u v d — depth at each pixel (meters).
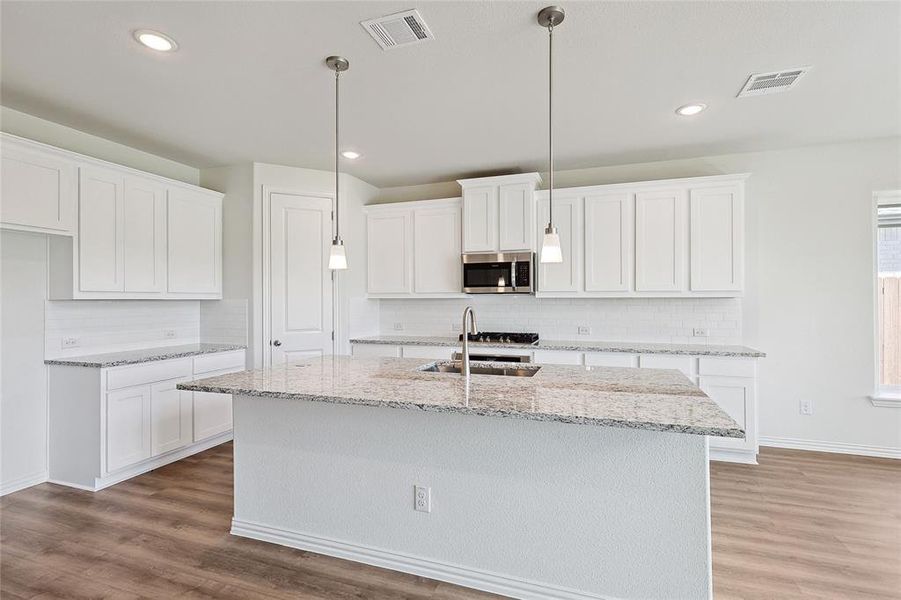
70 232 3.12
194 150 3.86
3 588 2.05
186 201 3.95
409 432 2.19
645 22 2.10
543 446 1.97
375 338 4.70
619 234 4.01
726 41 2.25
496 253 4.30
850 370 3.74
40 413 3.21
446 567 2.12
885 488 3.04
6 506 2.85
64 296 3.20
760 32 2.17
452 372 2.80
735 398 3.54
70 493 3.05
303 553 2.35
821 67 2.50
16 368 3.09
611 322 4.33
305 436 2.39
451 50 2.34
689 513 1.79
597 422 1.54
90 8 1.98
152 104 2.96
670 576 1.81
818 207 3.80
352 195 4.70
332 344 4.48
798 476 3.26
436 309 4.92
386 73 2.57
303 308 4.38
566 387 2.05
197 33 2.18
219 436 4.08
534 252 4.24
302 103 2.96
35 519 2.69
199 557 2.31
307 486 2.39
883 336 3.81
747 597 1.96
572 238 4.15
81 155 3.14
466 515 2.09
